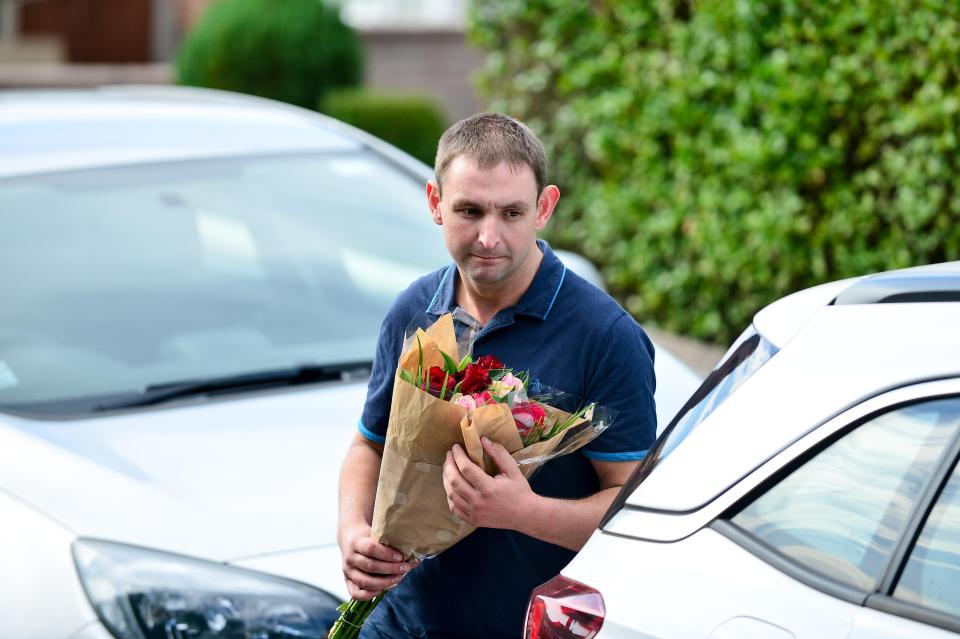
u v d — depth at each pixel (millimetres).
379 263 7926
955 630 3250
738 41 11312
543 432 4121
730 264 11812
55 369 6809
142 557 5422
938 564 3324
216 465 5988
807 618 3381
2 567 5520
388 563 4402
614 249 13344
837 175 10797
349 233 8078
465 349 4379
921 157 10102
